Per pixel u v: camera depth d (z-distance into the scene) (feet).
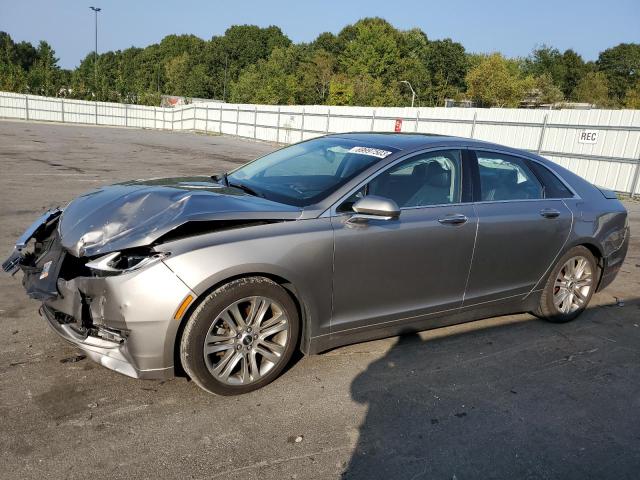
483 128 68.03
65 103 140.87
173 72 366.02
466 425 9.99
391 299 11.87
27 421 9.16
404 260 11.73
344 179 11.62
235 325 10.05
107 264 9.39
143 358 9.34
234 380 10.23
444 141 13.25
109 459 8.38
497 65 224.33
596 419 10.50
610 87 316.60
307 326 10.96
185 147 79.87
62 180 37.22
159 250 9.36
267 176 12.96
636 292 18.76
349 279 11.10
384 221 11.43
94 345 9.77
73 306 9.61
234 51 363.56
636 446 9.71
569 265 15.06
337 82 211.41
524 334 14.35
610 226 15.72
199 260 9.38
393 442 9.32
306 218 10.70
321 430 9.50
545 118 61.00
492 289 13.55
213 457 8.59
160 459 8.46
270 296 10.20
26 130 91.35
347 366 11.87
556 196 14.90
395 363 12.18
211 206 10.27
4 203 27.66
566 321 15.37
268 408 10.05
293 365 11.75
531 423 10.21
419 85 278.67
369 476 8.42
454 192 12.85
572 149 59.06
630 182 54.13
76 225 10.44
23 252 11.52
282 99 219.41
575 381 11.94
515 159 14.39
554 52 342.23
